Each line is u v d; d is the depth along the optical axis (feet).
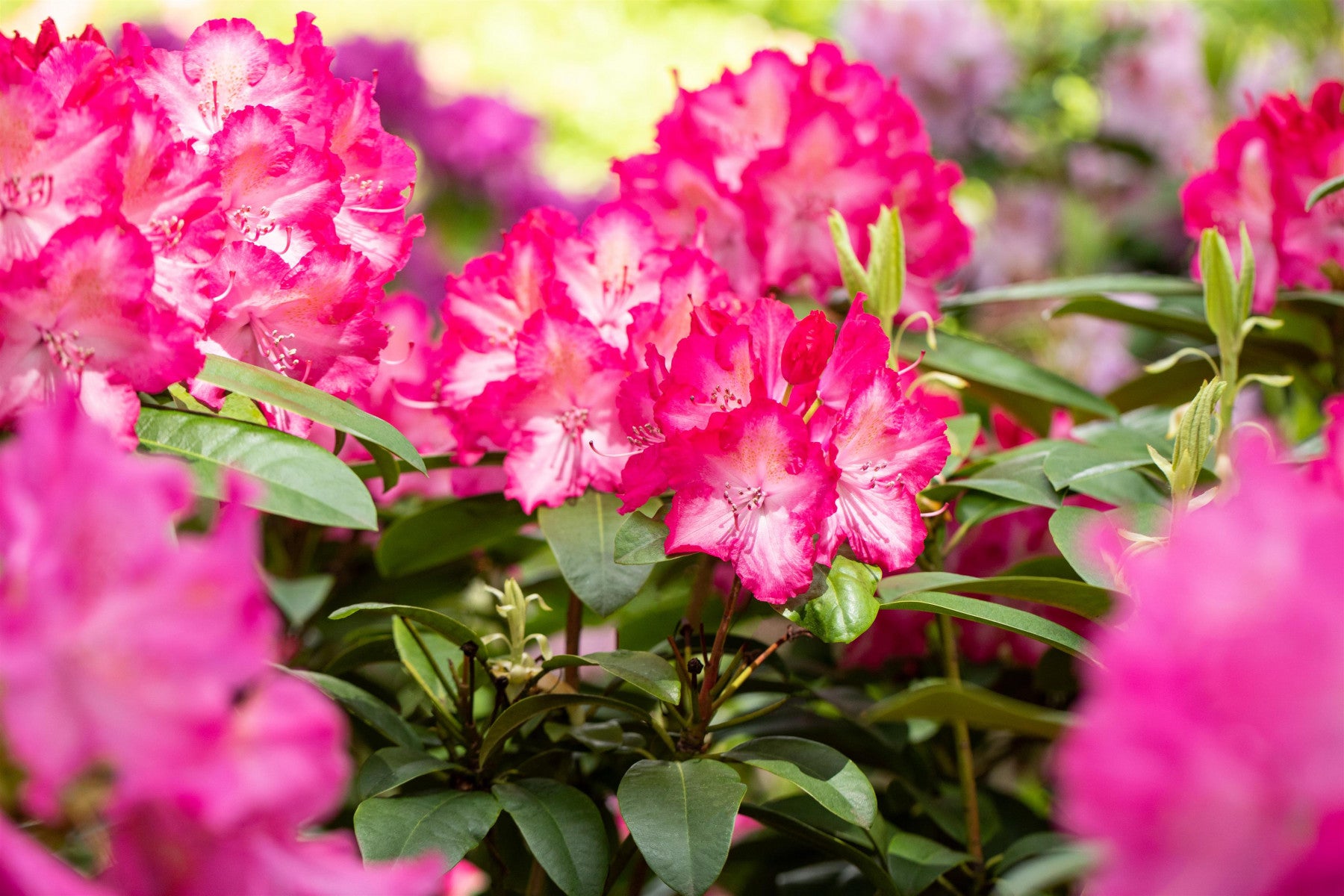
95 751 2.92
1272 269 4.59
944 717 3.53
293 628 4.56
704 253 4.08
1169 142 8.52
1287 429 4.96
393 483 3.95
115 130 3.43
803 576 3.59
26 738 2.90
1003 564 4.40
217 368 3.65
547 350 3.96
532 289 4.07
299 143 3.76
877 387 3.66
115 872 3.03
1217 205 4.66
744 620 4.33
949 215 4.57
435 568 4.61
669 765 3.68
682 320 3.94
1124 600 3.65
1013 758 4.75
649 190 4.51
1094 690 2.97
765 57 4.53
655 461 3.71
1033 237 8.83
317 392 3.71
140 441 3.57
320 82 3.86
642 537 3.72
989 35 8.42
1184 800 2.87
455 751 3.91
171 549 3.01
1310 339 4.83
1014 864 4.02
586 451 4.01
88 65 3.50
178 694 2.93
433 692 3.98
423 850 3.57
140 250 3.38
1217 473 3.71
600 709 4.12
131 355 3.43
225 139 3.70
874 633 4.48
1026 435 4.76
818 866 4.38
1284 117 4.57
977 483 3.99
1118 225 8.75
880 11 8.41
